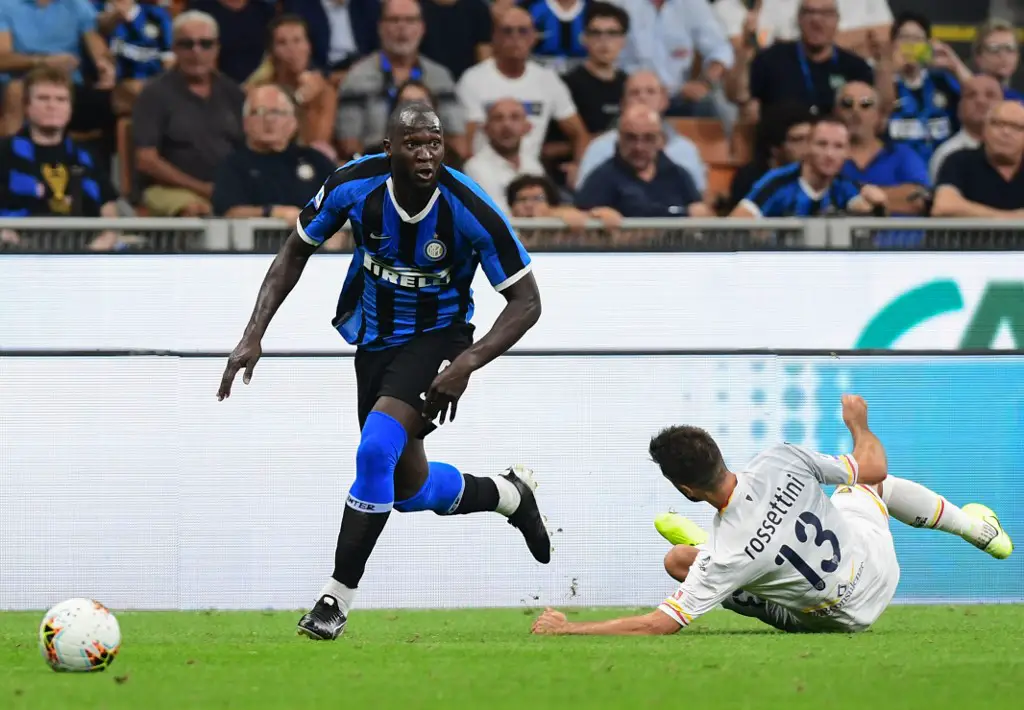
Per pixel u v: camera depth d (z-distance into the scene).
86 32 40.31
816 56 41.56
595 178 37.00
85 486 29.67
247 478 29.81
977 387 30.47
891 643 19.50
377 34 41.56
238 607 29.67
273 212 34.62
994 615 26.33
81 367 29.81
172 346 30.31
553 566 29.67
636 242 32.88
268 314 20.61
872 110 39.78
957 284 31.12
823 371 30.41
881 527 21.25
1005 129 38.47
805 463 20.23
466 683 15.12
